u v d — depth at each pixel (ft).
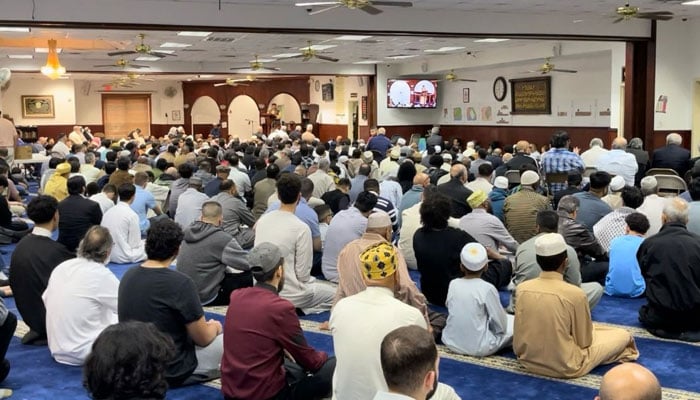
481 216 18.49
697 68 40.29
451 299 14.53
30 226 30.22
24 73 66.64
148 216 28.43
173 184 28.19
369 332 9.30
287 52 53.26
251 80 84.12
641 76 40.37
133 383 5.47
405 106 65.41
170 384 12.57
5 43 43.98
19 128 74.74
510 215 20.71
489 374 13.37
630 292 18.16
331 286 17.79
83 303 13.78
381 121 66.90
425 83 65.51
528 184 20.95
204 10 31.65
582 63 50.49
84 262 14.02
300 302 16.79
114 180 29.78
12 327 12.85
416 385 6.08
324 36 42.55
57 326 13.93
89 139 64.44
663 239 14.97
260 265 11.05
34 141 75.56
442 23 35.65
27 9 28.78
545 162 27.02
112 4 30.07
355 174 34.35
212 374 13.08
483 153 34.83
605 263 19.03
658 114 40.37
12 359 14.57
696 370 13.35
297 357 11.15
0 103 53.62
